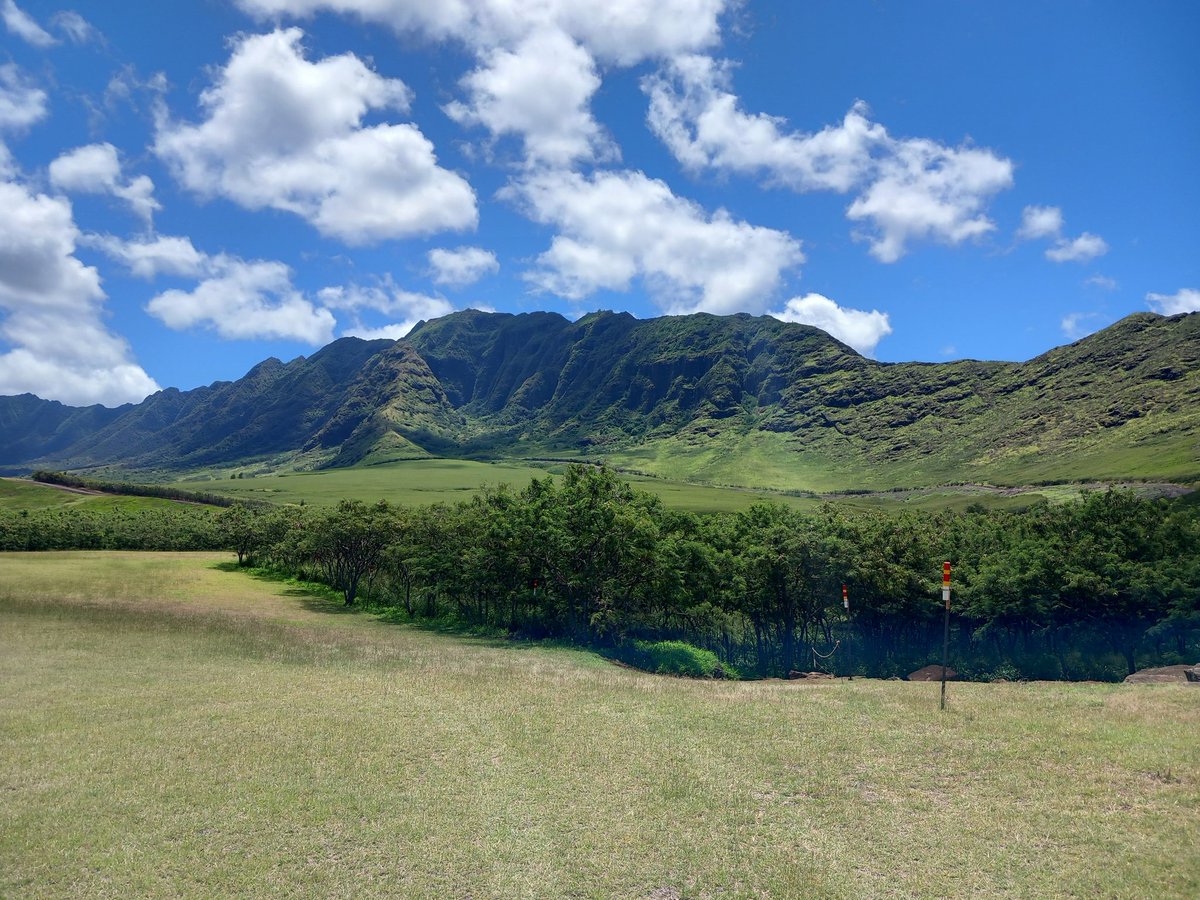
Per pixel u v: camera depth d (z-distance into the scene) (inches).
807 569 2117.4
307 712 868.6
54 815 549.3
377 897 442.0
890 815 558.9
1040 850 488.1
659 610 2266.2
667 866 483.8
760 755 714.2
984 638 2265.0
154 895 441.1
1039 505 2448.3
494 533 2201.0
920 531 2279.8
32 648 1264.8
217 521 4724.4
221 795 597.3
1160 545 1984.5
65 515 4579.2
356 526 2610.7
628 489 2475.4
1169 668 1232.8
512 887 456.8
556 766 684.1
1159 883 434.9
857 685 1184.2
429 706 917.8
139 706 871.7
